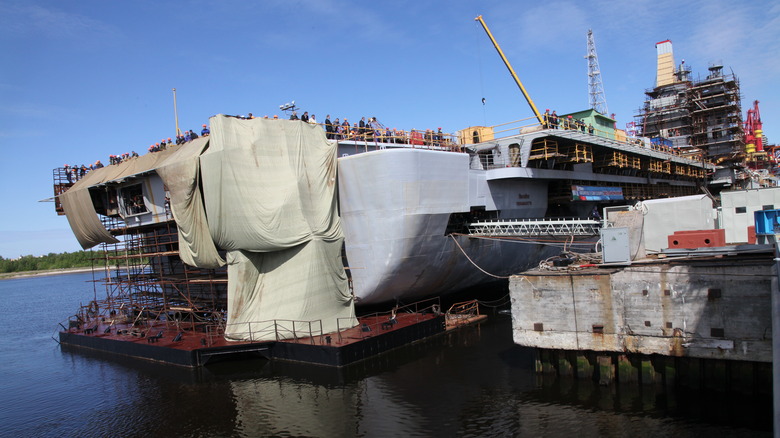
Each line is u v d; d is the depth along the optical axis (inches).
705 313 598.2
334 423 629.3
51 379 957.8
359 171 1015.0
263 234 949.2
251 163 954.1
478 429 579.2
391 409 658.8
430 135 1266.0
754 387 581.6
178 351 935.0
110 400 794.2
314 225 1004.6
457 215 1152.2
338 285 1022.4
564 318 689.0
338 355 837.8
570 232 954.1
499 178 1178.0
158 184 1190.9
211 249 1043.3
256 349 927.0
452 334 1043.3
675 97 2783.0
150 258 1480.1
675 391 626.2
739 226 768.3
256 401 729.0
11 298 3063.5
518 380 724.7
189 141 1146.0
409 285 1095.0
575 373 697.0
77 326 1336.1
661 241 784.3
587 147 1315.2
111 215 1403.8
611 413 588.1
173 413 710.5
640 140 1825.8
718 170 2711.6
